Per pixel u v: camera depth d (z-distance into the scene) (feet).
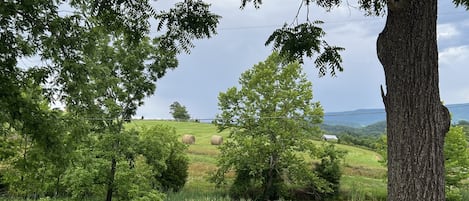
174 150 54.03
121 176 39.40
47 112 24.21
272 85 79.56
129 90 40.86
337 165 81.76
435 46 12.80
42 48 23.66
